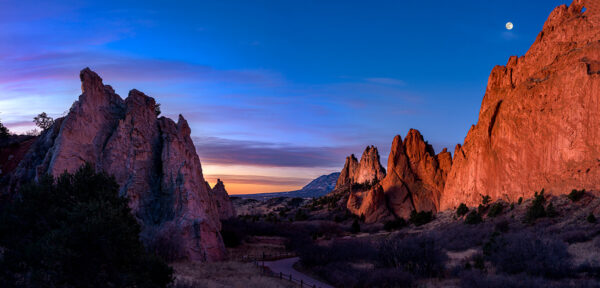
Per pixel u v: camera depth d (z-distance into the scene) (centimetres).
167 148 6119
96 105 5838
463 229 7212
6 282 2186
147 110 6425
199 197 5944
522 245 3969
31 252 2184
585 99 6825
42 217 2547
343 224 12094
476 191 8906
